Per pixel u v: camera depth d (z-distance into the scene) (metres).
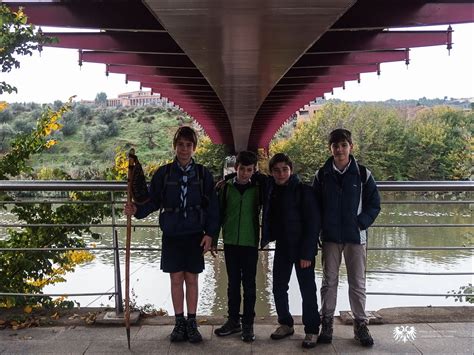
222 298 16.56
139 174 4.64
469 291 7.77
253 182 4.80
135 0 11.03
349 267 4.68
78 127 89.44
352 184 4.60
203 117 36.41
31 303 7.07
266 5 6.76
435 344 4.57
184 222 4.59
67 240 8.44
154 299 15.01
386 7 11.88
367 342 4.52
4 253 8.12
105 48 14.45
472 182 5.34
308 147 67.69
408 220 26.81
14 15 7.91
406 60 17.81
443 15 11.91
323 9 6.93
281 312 4.77
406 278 18.44
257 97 18.59
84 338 4.75
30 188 5.21
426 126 66.31
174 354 4.42
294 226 4.65
